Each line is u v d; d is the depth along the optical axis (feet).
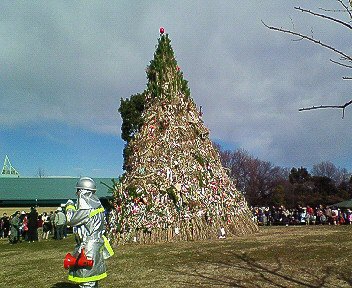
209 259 36.55
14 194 119.85
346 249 40.52
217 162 63.16
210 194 56.29
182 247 45.19
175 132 57.57
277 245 44.68
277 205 194.08
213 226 54.44
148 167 54.54
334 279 27.12
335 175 271.28
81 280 20.88
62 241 68.74
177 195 53.01
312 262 33.73
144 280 28.86
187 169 55.42
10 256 47.91
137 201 52.37
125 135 88.48
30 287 28.45
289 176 224.74
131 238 50.98
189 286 26.16
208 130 62.80
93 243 21.25
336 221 102.06
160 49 63.26
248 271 30.40
